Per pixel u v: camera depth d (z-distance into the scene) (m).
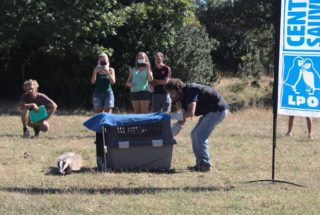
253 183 12.34
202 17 49.19
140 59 18.89
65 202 10.27
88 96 34.59
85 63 33.91
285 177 13.15
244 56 56.28
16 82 36.88
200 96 13.57
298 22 11.92
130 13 31.97
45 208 9.87
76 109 33.62
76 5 30.00
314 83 11.88
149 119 13.48
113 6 31.97
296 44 11.97
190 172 13.66
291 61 12.07
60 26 29.75
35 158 15.18
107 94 19.16
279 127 24.45
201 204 10.30
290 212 9.84
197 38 37.00
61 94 35.16
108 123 13.29
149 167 13.70
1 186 11.63
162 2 33.59
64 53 31.56
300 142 19.17
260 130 23.05
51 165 14.28
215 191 11.44
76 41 30.97
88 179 12.55
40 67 35.22
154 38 34.06
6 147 16.83
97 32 30.62
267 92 45.53
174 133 13.70
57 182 12.16
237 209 10.00
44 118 19.45
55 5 30.34
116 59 34.34
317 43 11.77
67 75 34.44
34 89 19.58
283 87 12.20
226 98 43.41
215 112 13.61
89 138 19.45
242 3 46.47
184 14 34.06
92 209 9.84
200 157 13.87
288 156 16.23
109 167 13.62
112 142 13.48
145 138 13.63
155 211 9.78
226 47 59.59
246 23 47.84
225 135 20.89
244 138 20.05
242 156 16.12
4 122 24.53
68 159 13.37
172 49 35.69
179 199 10.69
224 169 14.15
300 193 11.36
